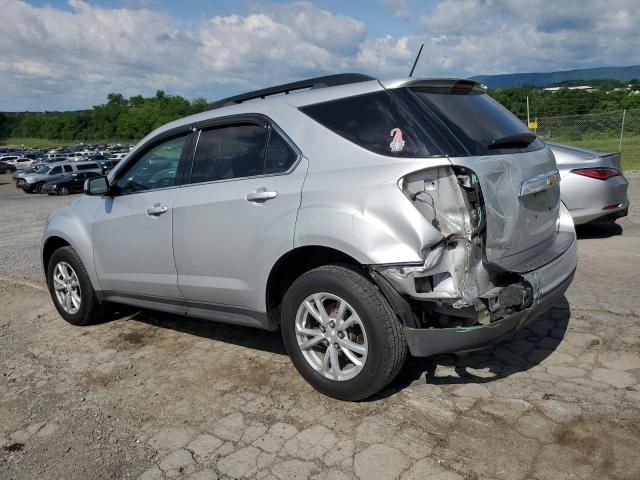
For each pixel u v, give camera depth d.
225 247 3.63
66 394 3.69
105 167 32.47
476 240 2.93
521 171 3.19
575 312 4.39
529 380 3.37
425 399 3.23
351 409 3.20
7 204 23.11
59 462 2.94
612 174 6.52
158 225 4.05
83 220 4.73
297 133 3.41
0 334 4.95
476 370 3.55
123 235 4.34
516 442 2.77
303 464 2.75
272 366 3.87
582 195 6.50
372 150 3.10
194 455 2.91
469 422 2.97
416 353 3.00
